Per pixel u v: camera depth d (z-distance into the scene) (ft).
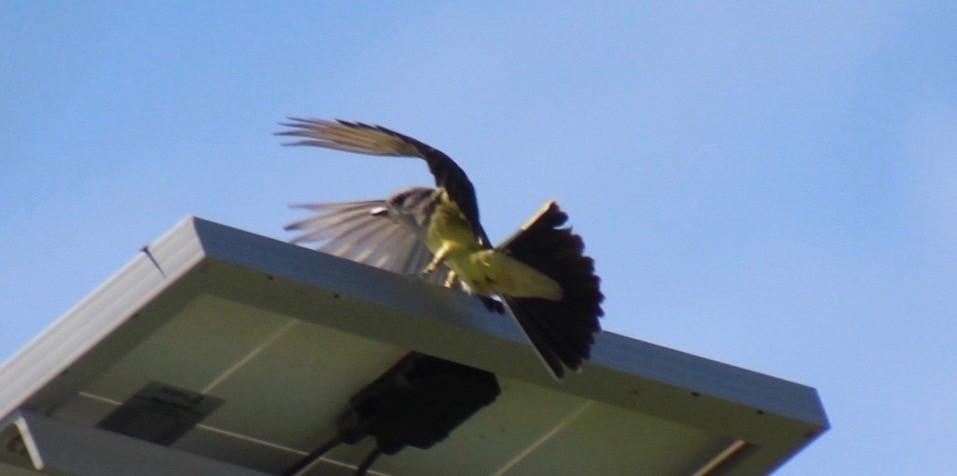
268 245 31.76
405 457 38.14
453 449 38.06
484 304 34.50
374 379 35.86
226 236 31.32
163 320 31.58
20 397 32.86
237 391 35.40
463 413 35.88
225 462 36.73
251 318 33.50
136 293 31.45
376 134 39.04
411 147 39.04
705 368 35.50
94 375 32.50
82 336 32.09
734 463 37.60
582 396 35.12
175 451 35.22
